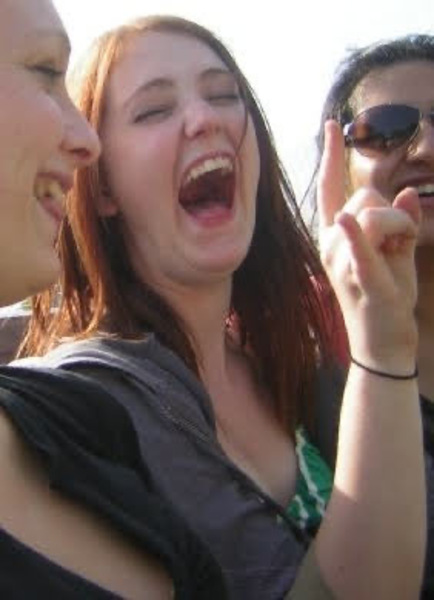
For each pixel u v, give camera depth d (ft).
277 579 5.16
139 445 4.52
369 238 4.85
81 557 3.55
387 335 4.99
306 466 6.43
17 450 3.63
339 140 5.31
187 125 6.37
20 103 3.69
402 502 4.89
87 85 6.53
